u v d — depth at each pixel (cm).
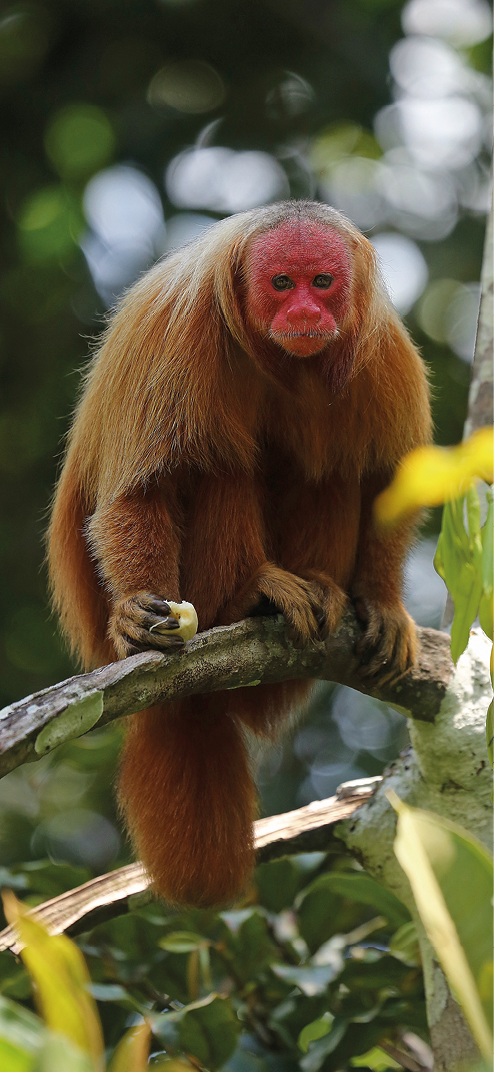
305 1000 598
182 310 613
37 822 1241
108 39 1553
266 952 621
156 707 639
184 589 636
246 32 1565
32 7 1538
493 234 676
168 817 642
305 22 1542
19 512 1412
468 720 570
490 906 254
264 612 605
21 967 577
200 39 1563
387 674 579
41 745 410
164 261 678
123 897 631
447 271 1445
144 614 554
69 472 718
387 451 652
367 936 721
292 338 583
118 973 628
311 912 654
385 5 1558
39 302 1430
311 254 591
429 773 578
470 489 385
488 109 1558
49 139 1441
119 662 453
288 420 646
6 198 1485
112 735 780
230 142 1533
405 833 254
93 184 1420
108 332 698
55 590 753
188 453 605
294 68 1581
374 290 633
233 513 619
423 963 556
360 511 672
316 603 580
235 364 619
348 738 1312
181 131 1509
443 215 1530
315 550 662
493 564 340
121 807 700
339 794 648
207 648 508
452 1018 523
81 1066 204
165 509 616
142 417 607
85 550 711
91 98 1513
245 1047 609
